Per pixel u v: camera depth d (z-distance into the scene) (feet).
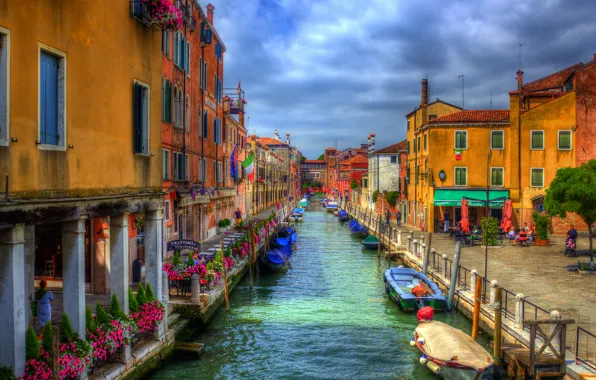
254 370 43.09
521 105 117.29
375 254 115.85
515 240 98.12
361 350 48.29
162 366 39.73
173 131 73.97
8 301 24.31
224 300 63.77
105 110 32.40
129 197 35.14
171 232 74.90
